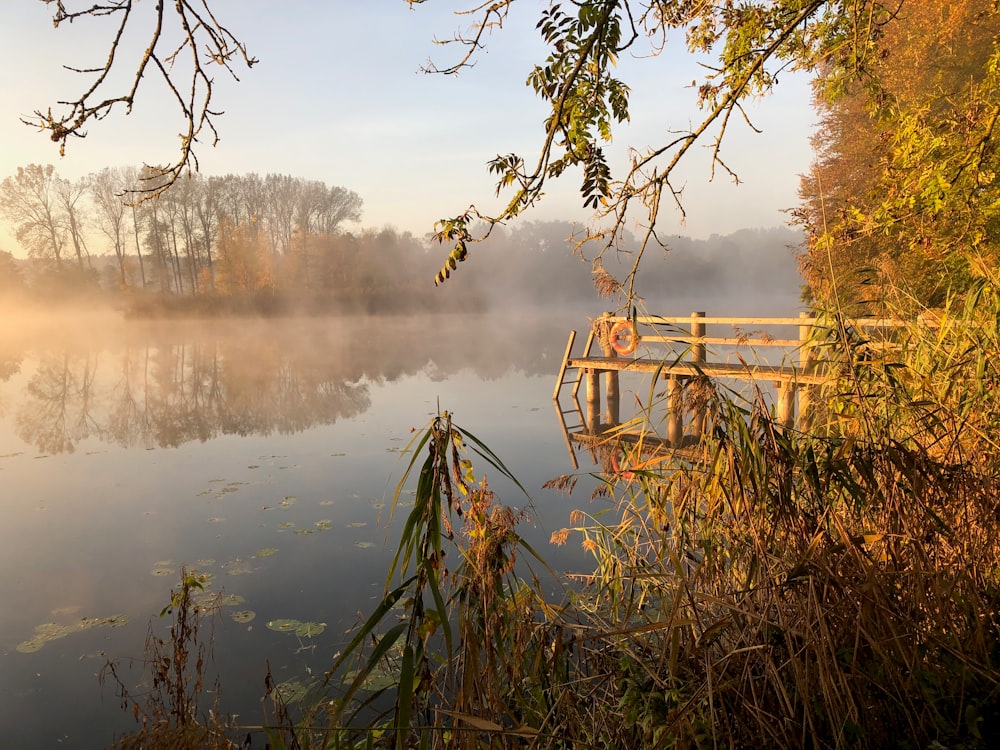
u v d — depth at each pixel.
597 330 3.80
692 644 1.80
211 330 38.75
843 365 2.58
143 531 6.29
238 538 6.00
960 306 3.19
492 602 1.86
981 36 7.93
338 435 10.84
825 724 1.63
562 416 11.39
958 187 3.88
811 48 3.47
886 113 4.06
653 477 2.48
